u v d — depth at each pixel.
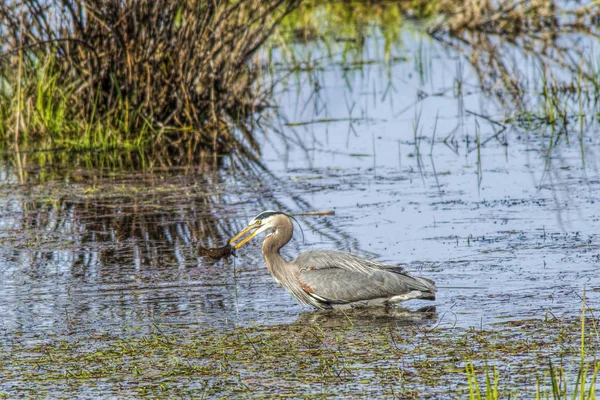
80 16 20.03
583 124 20.16
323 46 30.55
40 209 15.22
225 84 21.38
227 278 11.69
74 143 19.89
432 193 15.35
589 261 11.52
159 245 13.12
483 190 15.37
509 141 19.02
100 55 20.12
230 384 8.29
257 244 13.16
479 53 28.66
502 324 9.63
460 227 13.33
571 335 9.20
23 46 18.39
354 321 10.16
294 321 10.17
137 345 9.39
